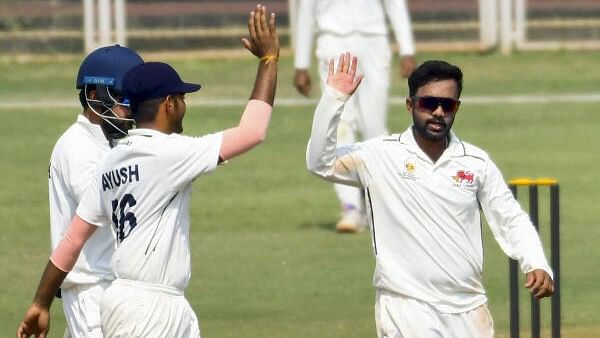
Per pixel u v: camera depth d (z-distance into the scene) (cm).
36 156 5441
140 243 1988
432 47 8338
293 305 3422
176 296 2008
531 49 8288
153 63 2036
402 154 2173
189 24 8325
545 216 4403
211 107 6525
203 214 4491
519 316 3003
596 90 6975
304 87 4297
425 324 2159
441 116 2152
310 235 4191
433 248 2159
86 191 2067
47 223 4375
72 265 2092
